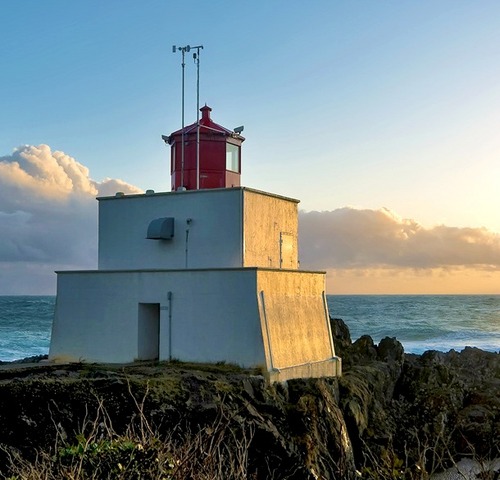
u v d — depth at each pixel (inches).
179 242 1074.7
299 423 871.7
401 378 1238.3
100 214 1145.4
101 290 1047.0
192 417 789.9
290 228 1166.3
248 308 939.3
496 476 484.1
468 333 3533.5
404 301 6845.5
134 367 934.4
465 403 1182.3
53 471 450.0
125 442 447.2
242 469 435.5
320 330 1098.1
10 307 4758.9
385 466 509.7
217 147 1203.2
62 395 769.6
